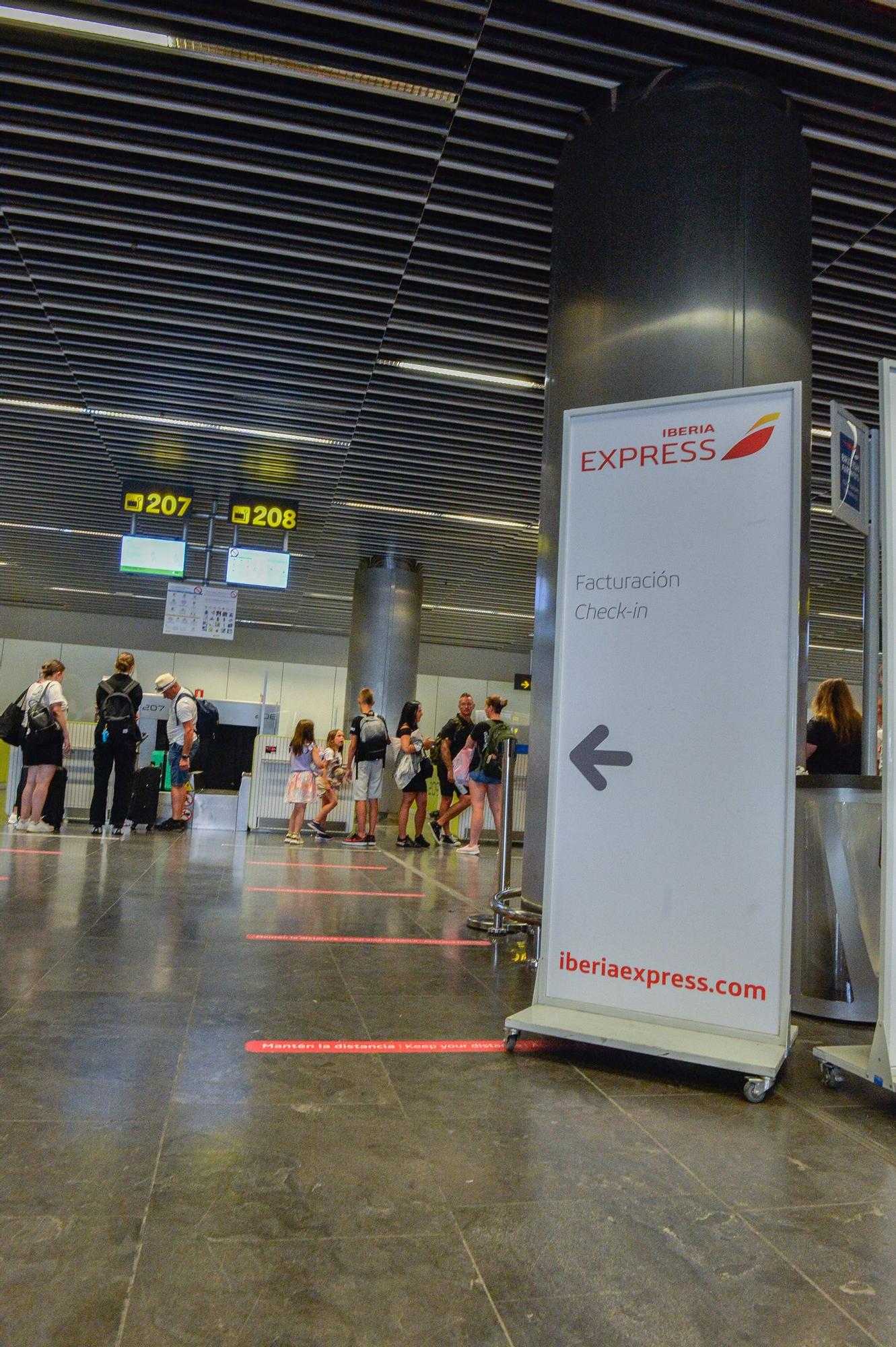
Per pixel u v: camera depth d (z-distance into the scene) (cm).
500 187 504
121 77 443
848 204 486
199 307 678
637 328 373
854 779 331
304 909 488
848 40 380
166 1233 144
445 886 637
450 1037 265
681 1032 247
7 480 1156
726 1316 130
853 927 325
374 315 667
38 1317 122
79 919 411
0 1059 221
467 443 927
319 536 1334
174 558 1165
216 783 1916
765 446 253
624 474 271
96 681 2138
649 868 259
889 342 648
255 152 497
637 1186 171
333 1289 131
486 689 2341
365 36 398
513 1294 133
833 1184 177
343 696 2247
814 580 1385
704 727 255
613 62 398
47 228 584
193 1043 242
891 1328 129
